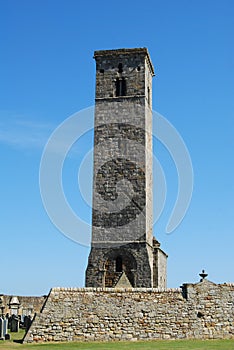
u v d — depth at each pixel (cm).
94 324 3828
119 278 5650
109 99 6288
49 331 3806
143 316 3856
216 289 3934
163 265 6425
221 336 3831
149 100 6544
